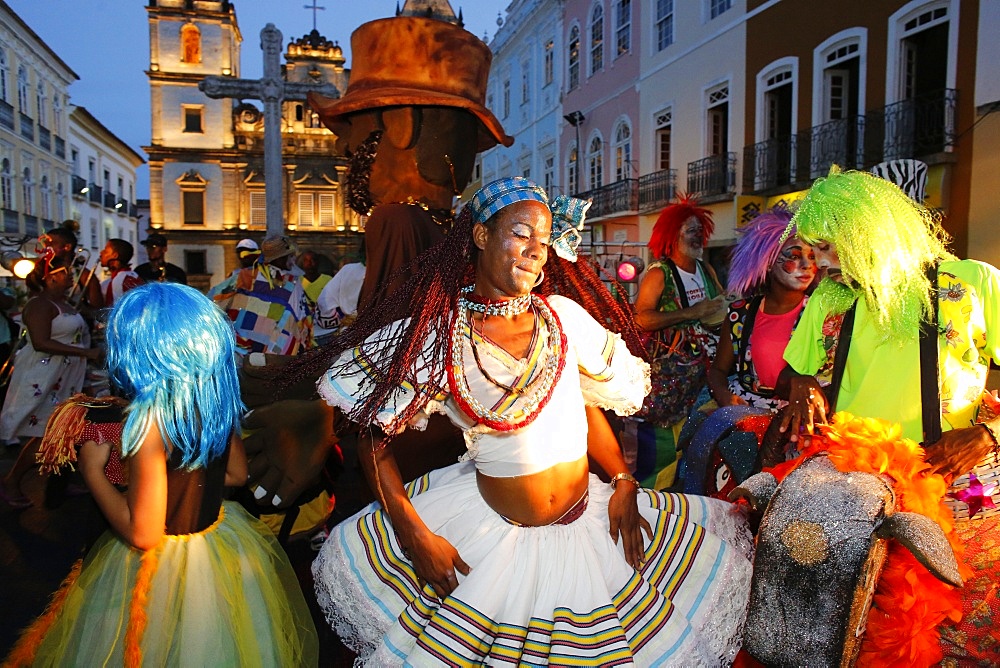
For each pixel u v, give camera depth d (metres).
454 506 2.39
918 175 2.93
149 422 2.24
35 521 5.11
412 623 2.22
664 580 2.36
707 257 17.73
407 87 3.85
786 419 2.53
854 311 2.54
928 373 2.38
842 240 2.41
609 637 2.12
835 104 14.16
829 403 2.62
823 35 13.88
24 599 3.89
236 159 42.72
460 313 2.28
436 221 3.97
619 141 21.77
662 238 4.68
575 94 24.53
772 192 15.09
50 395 5.88
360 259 5.72
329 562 2.44
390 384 2.22
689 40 17.97
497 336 2.27
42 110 36.25
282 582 2.71
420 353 2.25
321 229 43.41
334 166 43.34
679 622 2.26
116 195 53.47
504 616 2.16
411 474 3.16
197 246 42.72
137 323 2.24
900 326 2.40
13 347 8.62
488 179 34.56
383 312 2.40
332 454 4.18
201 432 2.33
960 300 2.38
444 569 2.20
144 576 2.26
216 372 2.39
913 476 2.24
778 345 3.46
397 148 3.91
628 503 2.41
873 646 2.18
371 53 3.97
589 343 2.42
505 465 2.26
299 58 44.03
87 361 6.53
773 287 3.51
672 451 4.41
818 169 13.77
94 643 2.26
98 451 2.30
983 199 11.09
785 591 2.16
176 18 41.84
